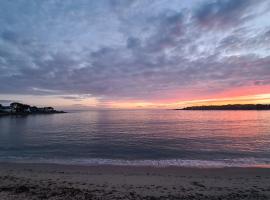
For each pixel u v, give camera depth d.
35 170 14.52
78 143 29.05
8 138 34.28
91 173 13.75
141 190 10.34
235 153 21.73
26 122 79.44
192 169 15.02
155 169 15.05
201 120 86.19
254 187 10.97
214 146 26.19
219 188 10.78
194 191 10.30
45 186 10.73
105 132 42.81
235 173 13.90
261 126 56.00
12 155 21.03
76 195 9.38
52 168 15.25
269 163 17.14
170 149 24.33
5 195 9.24
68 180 11.94
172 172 14.17
